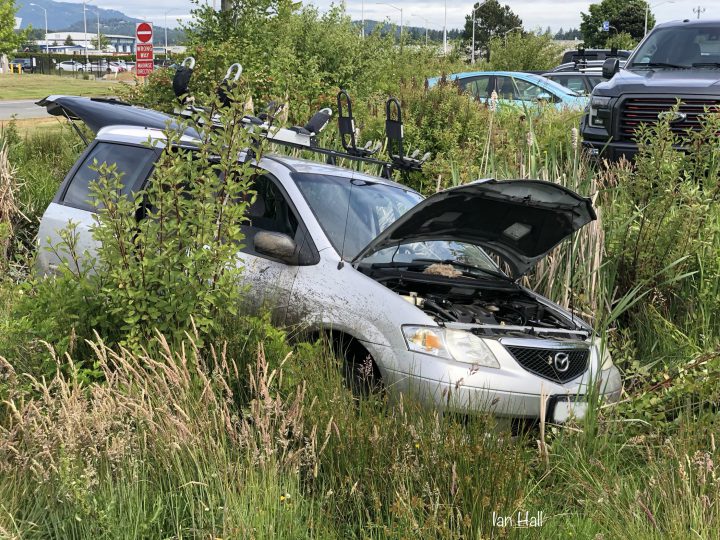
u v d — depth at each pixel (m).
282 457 4.39
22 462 4.22
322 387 4.94
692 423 5.32
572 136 8.27
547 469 4.92
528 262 6.51
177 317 5.20
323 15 16.48
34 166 11.68
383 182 6.92
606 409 5.44
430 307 5.69
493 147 9.15
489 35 79.19
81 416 4.31
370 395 4.99
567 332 5.78
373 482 4.38
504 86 18.86
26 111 30.66
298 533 4.03
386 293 5.51
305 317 5.69
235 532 3.86
